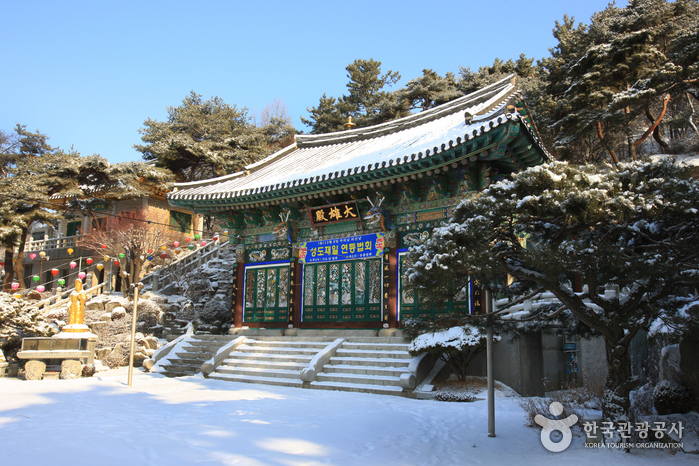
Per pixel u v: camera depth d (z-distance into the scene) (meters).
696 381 10.30
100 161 37.38
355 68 57.12
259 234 25.38
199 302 29.78
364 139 29.31
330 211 22.27
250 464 7.72
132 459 7.89
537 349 16.06
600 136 32.16
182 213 43.28
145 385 17.64
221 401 14.08
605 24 36.91
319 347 20.09
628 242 9.38
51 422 10.97
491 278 9.34
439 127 23.66
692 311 9.45
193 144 43.47
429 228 19.95
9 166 51.97
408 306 19.86
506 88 24.12
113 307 28.08
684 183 8.60
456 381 16.22
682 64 27.95
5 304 21.19
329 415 11.98
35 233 57.59
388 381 16.16
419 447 9.01
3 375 20.28
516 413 12.29
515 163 17.81
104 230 39.28
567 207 8.15
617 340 9.16
